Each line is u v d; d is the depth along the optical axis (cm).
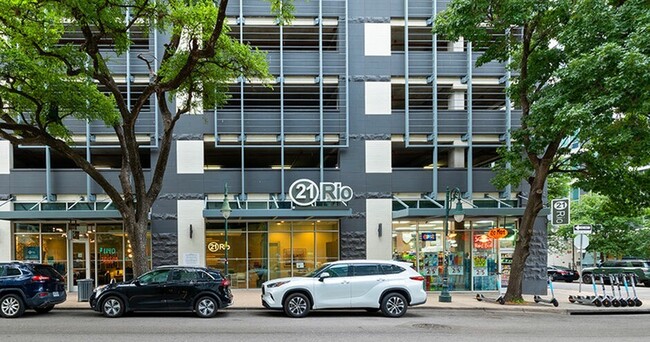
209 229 2148
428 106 2244
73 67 1545
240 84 2102
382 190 2138
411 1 2161
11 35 1363
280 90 2095
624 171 1656
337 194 2031
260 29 2145
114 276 2152
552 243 4181
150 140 2092
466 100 2205
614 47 1273
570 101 1430
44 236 2131
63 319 1348
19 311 1389
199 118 2114
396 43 2309
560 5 1519
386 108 2156
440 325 1270
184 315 1445
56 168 2283
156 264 2062
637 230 3562
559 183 3300
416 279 1450
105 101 1616
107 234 2166
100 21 1338
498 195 2161
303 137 2125
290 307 1402
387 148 2145
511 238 2173
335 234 2192
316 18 2131
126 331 1148
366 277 1431
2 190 2044
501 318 1438
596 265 3588
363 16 2169
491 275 2172
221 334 1111
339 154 2138
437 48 2272
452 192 2027
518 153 1772
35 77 1438
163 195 2088
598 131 1332
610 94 1290
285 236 2183
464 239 2191
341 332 1147
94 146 2067
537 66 1691
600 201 3588
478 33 1650
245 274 2155
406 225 2183
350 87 2156
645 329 1239
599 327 1269
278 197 2116
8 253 2072
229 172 2109
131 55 2086
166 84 1505
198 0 1542
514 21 1534
